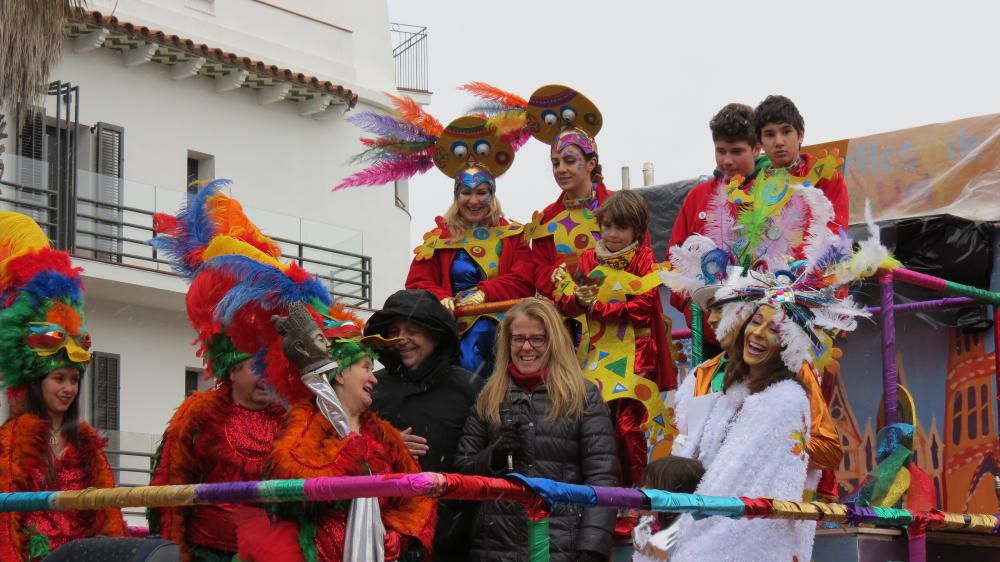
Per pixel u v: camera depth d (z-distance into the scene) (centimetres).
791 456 586
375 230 2916
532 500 464
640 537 604
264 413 630
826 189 745
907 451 654
